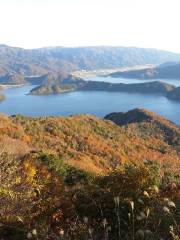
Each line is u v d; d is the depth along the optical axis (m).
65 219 5.70
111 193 5.82
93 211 5.62
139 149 51.50
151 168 6.38
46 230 5.11
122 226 5.11
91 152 36.62
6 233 5.35
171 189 6.56
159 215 4.89
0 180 5.95
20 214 5.73
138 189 5.87
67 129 42.75
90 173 11.74
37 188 6.91
